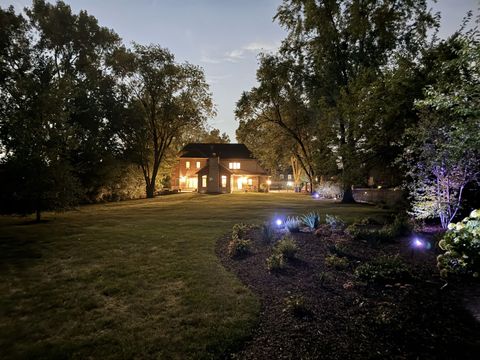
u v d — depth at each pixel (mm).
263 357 3508
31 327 4289
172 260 7438
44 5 27656
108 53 32250
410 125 11758
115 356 3566
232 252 7789
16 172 14398
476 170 8656
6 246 9055
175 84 33125
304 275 6000
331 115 19156
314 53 23828
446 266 5699
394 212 13812
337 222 10555
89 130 27000
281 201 25312
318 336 3877
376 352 3527
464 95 5836
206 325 4250
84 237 10273
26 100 14945
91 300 5180
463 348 3576
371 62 21094
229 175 40625
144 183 36844
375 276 5527
